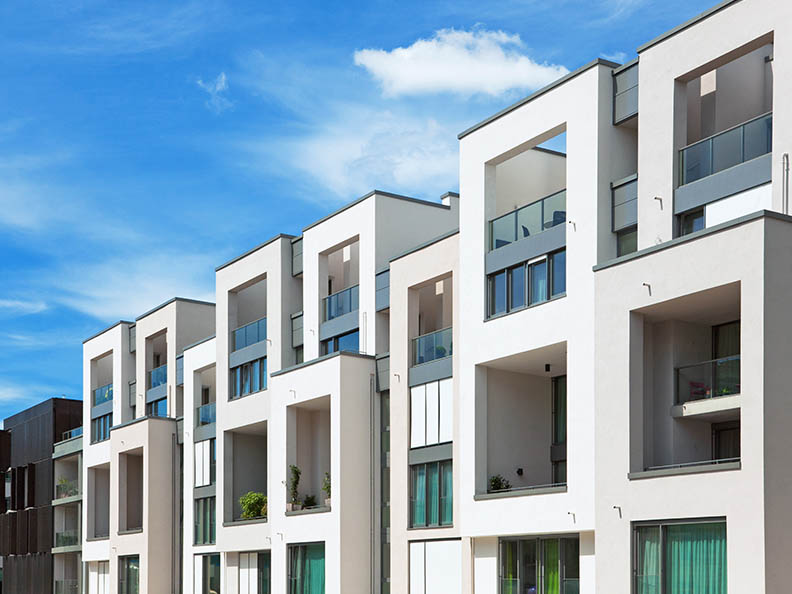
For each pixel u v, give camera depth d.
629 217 26.56
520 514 28.17
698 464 23.27
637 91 26.75
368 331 36.09
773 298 21.19
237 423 42.09
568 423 27.09
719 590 21.53
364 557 34.34
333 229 38.34
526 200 34.00
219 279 44.47
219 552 42.84
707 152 24.84
